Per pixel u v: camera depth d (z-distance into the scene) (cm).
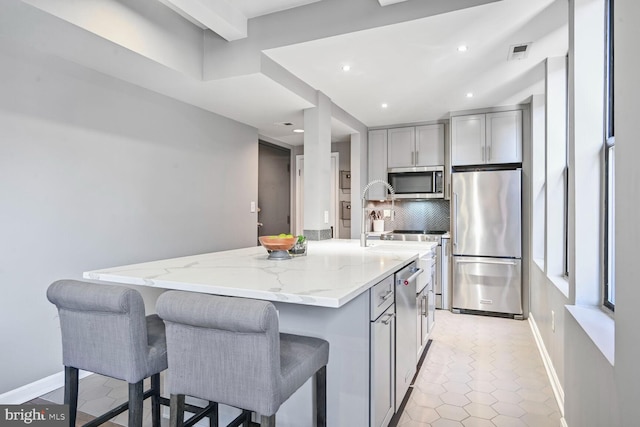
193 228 371
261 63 277
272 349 123
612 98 182
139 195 313
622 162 114
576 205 192
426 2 227
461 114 447
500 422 215
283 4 258
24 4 184
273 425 126
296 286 159
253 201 465
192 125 369
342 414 178
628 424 107
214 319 123
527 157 423
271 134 519
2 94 224
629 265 107
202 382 132
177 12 270
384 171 510
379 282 188
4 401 225
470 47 270
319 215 370
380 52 277
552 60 288
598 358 141
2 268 225
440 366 293
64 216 257
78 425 206
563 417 206
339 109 428
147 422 209
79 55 246
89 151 273
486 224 430
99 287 146
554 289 262
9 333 228
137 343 145
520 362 300
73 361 155
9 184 227
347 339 177
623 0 116
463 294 440
